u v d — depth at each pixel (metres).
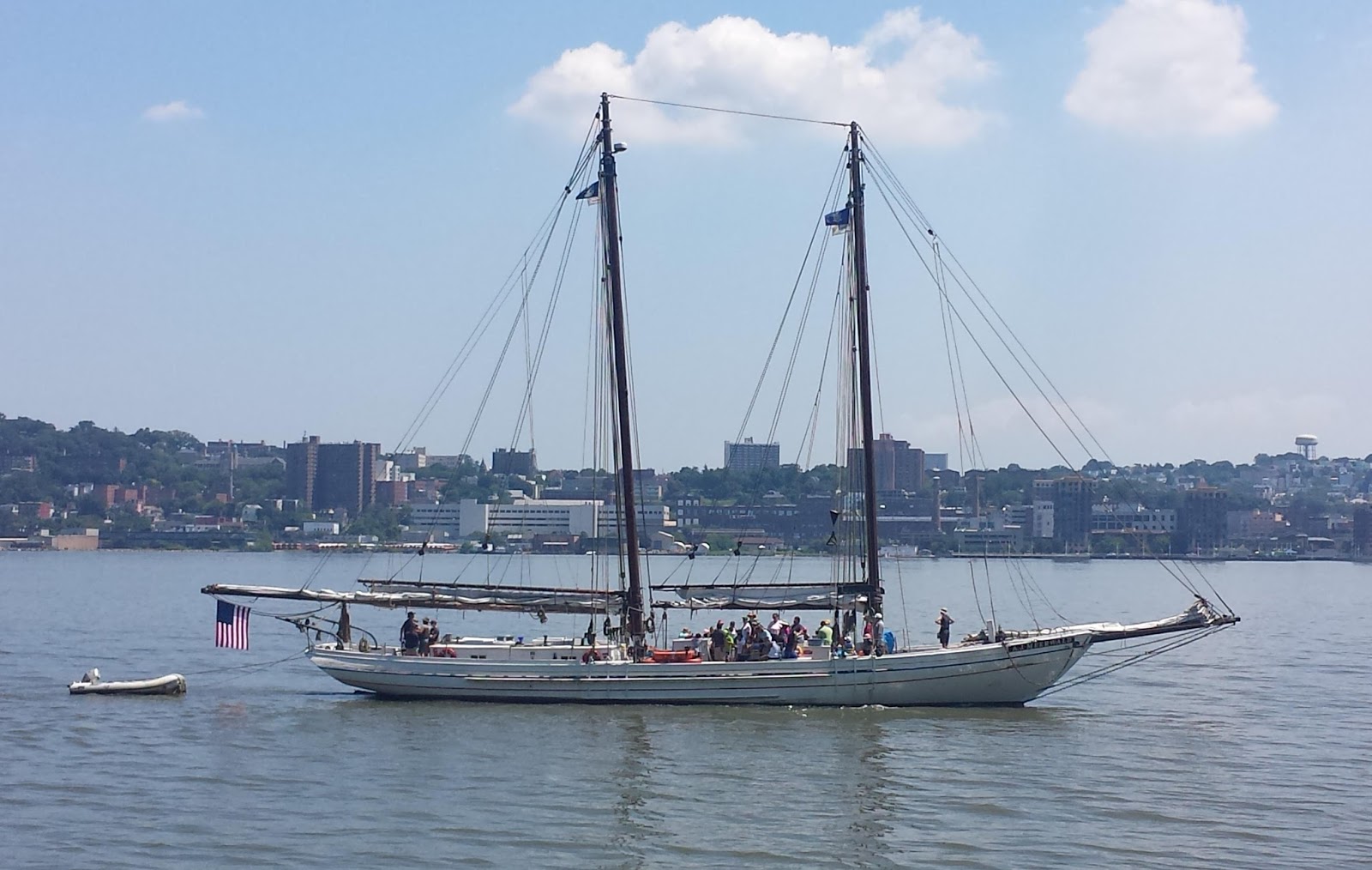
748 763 52.22
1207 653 96.94
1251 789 48.81
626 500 68.44
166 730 58.59
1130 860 40.44
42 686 72.69
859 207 70.44
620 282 69.12
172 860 40.06
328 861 39.94
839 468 72.75
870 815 44.91
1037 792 48.19
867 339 70.50
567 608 67.56
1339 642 108.38
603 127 69.06
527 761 52.41
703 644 66.50
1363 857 40.72
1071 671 83.06
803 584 67.06
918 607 154.75
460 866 39.56
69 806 45.88
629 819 44.31
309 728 58.78
